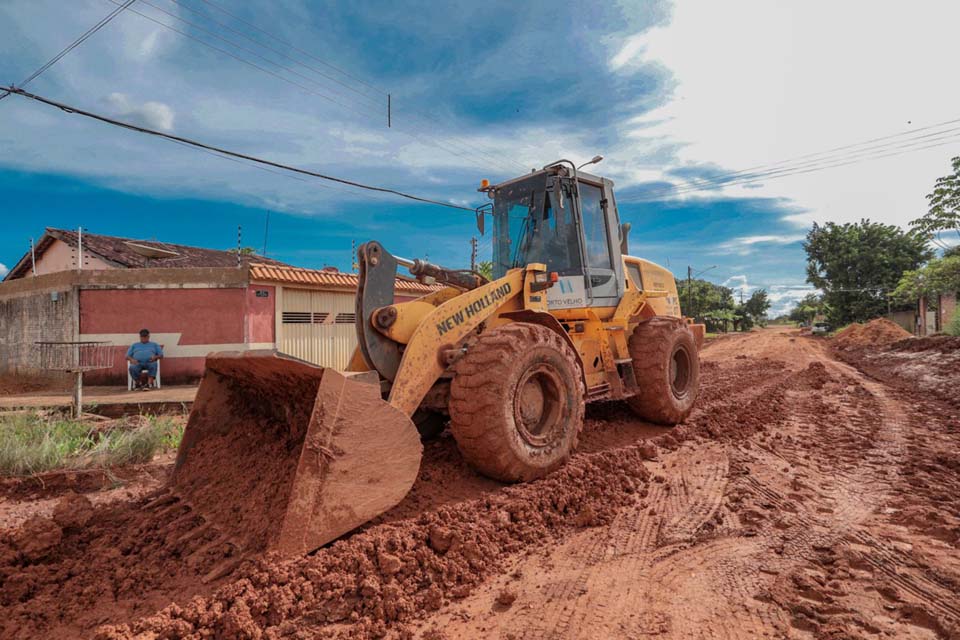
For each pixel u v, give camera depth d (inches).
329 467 113.2
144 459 215.6
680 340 260.8
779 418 286.4
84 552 118.3
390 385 159.2
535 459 159.3
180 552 115.4
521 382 158.1
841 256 1700.3
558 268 220.8
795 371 574.6
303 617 94.4
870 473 183.9
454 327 165.6
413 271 178.7
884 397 364.8
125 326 477.4
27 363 526.9
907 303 1483.8
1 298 571.2
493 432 148.7
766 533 132.6
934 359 523.2
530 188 226.2
